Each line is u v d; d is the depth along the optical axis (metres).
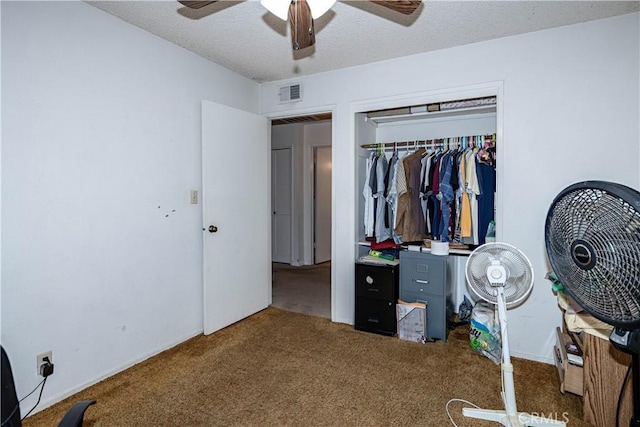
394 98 2.83
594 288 1.05
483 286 1.78
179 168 2.64
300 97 3.26
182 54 2.64
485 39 2.47
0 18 1.67
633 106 2.11
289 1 1.49
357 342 2.71
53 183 1.89
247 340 2.75
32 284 1.81
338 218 3.12
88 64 2.04
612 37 2.14
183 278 2.70
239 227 3.13
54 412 1.83
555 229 1.20
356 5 2.01
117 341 2.24
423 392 2.02
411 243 3.07
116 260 2.22
